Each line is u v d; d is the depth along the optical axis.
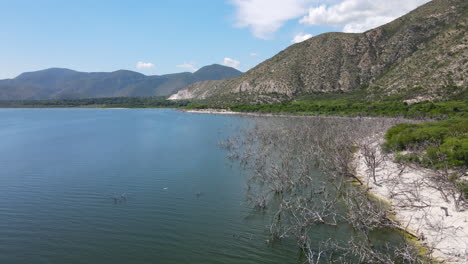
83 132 60.81
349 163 28.44
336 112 86.00
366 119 63.31
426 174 22.14
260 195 21.28
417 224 16.00
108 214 18.97
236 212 19.08
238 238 15.74
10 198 21.92
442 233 13.82
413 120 56.66
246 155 33.72
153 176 27.45
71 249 14.98
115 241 15.67
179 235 16.16
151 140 49.16
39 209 19.89
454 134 29.64
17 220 18.22
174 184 24.98
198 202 20.86
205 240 15.62
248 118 90.31
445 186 18.47
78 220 18.16
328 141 37.38
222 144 43.09
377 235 15.39
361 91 108.81
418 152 27.12
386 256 12.79
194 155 36.72
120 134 57.09
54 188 24.20
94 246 15.20
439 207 17.00
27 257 14.30
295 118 81.69
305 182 24.38
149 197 21.97
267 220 17.84
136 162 33.03
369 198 18.48
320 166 29.36
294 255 14.07
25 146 43.94
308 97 116.75
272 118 86.06
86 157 35.81
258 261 13.70
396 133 36.59
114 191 23.34
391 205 18.84
